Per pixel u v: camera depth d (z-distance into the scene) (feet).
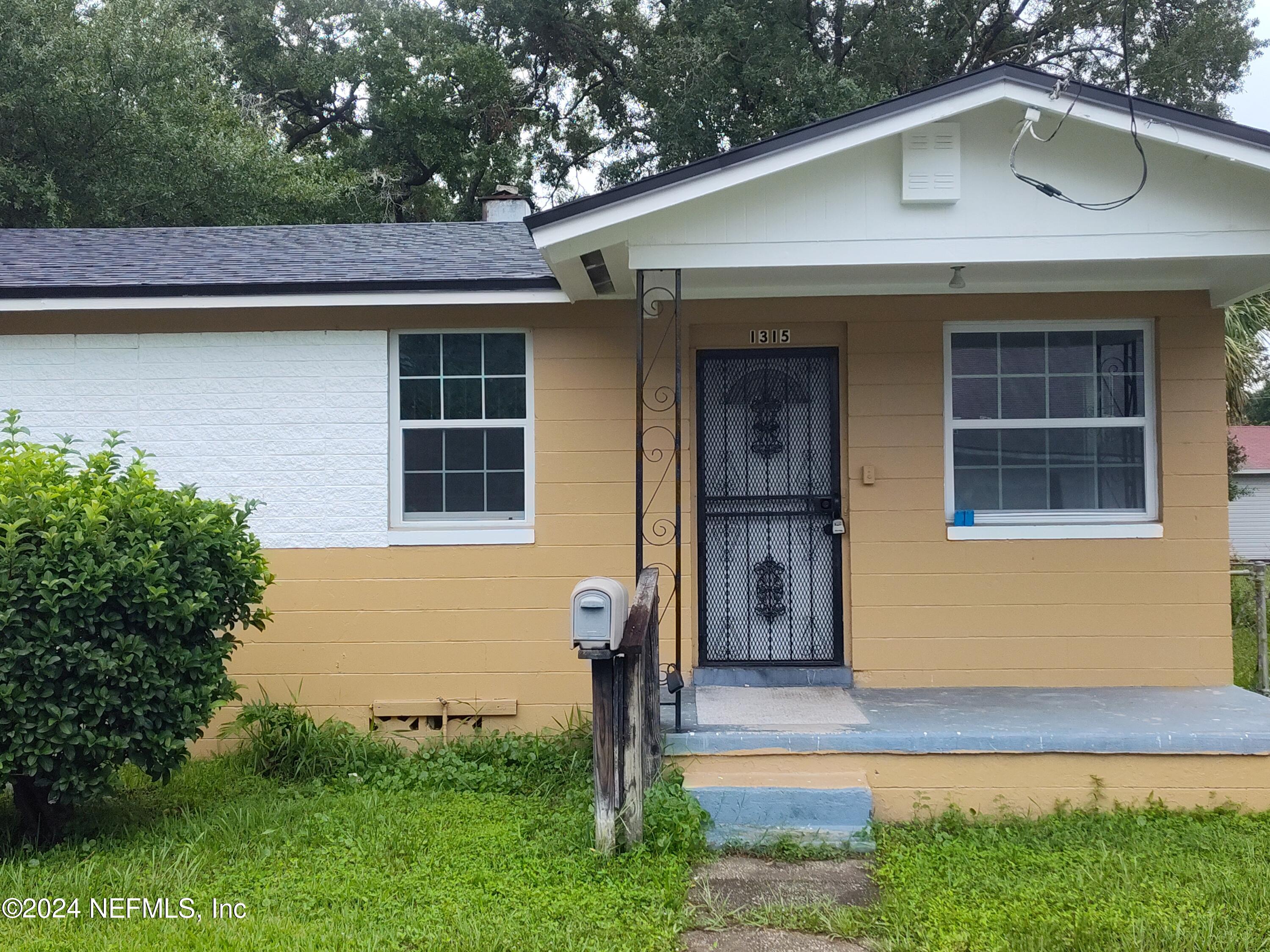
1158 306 23.53
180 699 17.80
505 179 81.97
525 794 20.85
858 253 19.58
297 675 23.98
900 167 19.54
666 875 16.20
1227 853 17.22
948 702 22.13
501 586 23.94
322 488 24.18
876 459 23.82
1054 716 20.71
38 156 64.39
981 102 18.81
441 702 23.68
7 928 14.34
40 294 23.31
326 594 24.06
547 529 23.91
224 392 24.31
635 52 85.35
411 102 78.33
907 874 16.49
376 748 22.86
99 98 62.44
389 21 83.30
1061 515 24.14
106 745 17.16
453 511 24.49
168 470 24.23
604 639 16.72
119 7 64.85
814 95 69.00
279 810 19.26
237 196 67.41
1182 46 74.84
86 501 17.80
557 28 84.58
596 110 89.10
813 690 23.41
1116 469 24.14
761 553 24.71
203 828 18.28
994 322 24.06
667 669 23.43
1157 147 19.26
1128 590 23.50
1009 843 17.78
